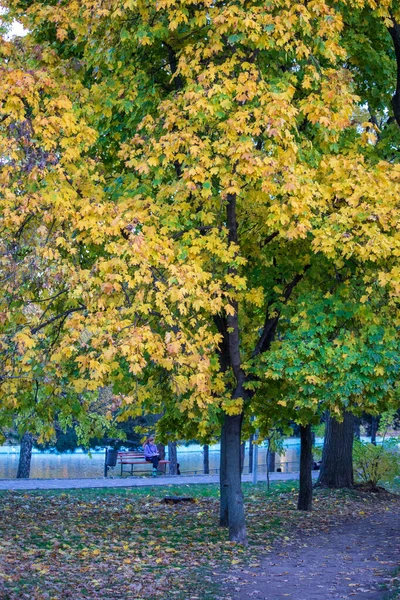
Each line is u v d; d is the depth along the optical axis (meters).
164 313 9.59
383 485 23.75
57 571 8.93
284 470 37.16
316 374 10.21
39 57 10.95
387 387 10.44
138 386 11.55
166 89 11.93
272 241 11.77
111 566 9.60
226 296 10.67
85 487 21.39
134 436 40.59
